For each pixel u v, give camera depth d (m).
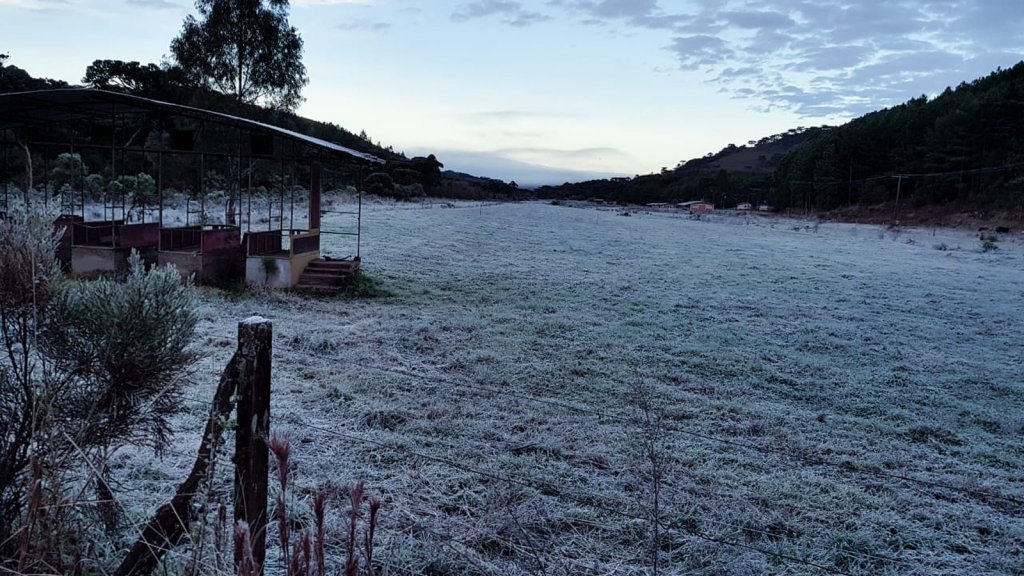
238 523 1.93
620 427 6.46
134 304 2.60
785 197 110.44
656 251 28.52
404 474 4.91
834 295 17.72
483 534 4.02
